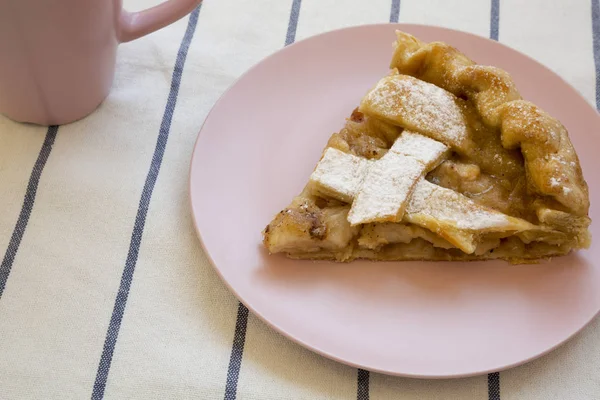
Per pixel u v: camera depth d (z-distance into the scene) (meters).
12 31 0.52
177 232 0.54
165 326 0.52
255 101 0.57
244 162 0.56
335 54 0.59
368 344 0.50
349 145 0.55
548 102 0.57
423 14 0.63
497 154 0.54
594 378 0.50
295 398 0.50
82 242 0.54
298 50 0.59
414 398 0.50
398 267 0.52
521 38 0.62
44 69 0.54
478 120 0.54
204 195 0.54
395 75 0.55
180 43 0.61
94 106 0.58
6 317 0.52
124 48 0.61
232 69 0.60
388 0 0.63
